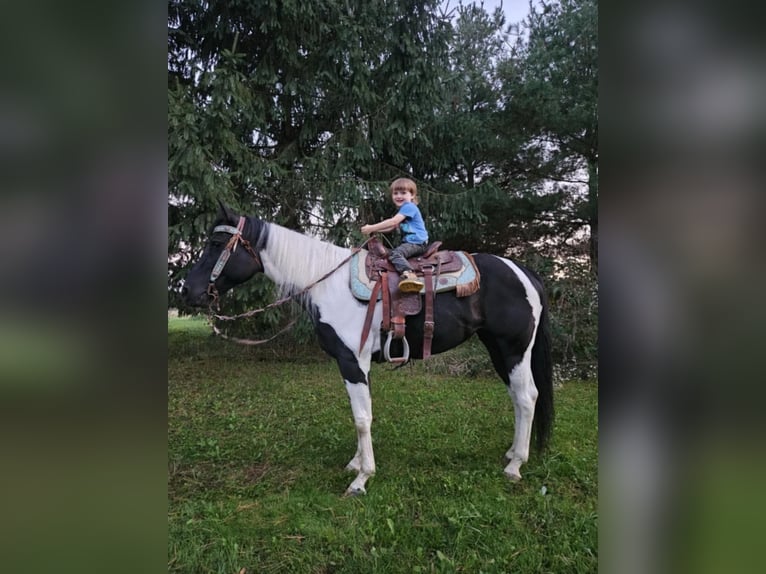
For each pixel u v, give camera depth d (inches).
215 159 195.2
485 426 141.0
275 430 139.6
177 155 177.0
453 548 79.8
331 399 172.6
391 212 239.6
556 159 238.5
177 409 161.2
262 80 212.5
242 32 219.1
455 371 213.2
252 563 77.2
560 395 175.9
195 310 209.3
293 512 91.3
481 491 98.3
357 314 99.4
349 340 99.4
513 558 77.0
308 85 222.7
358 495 97.7
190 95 189.3
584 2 219.6
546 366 109.7
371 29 227.8
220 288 103.2
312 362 238.1
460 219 235.6
